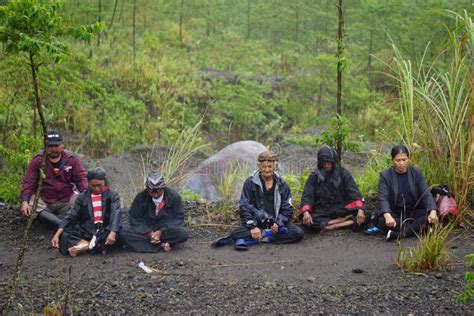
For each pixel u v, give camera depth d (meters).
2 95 9.83
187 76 18.55
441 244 5.75
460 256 6.01
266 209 6.89
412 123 7.45
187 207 8.11
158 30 22.39
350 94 17.98
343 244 6.70
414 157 7.45
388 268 5.79
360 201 7.10
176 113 16.80
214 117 17.22
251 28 25.95
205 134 16.83
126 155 12.45
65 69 9.77
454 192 7.04
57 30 3.99
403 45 16.61
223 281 5.53
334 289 5.26
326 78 18.58
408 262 5.79
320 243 6.79
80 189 7.33
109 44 18.92
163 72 18.02
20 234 7.27
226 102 17.25
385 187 6.86
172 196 6.74
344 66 7.43
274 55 22.89
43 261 6.37
